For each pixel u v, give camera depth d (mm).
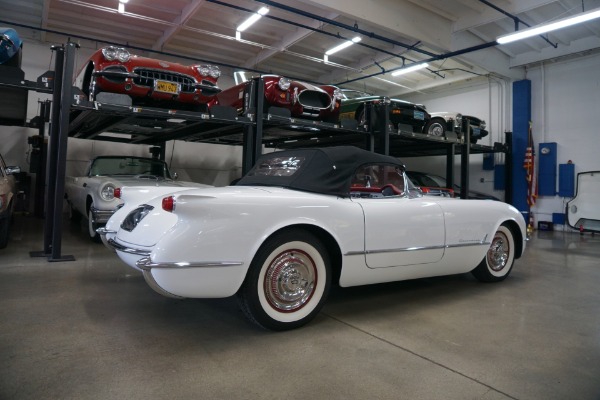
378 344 2334
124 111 4688
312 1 6797
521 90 10594
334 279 2812
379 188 3145
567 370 2035
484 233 3602
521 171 10539
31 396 1675
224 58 11469
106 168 6469
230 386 1806
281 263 2488
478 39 9398
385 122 6707
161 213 2572
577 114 9695
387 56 10602
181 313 2826
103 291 3320
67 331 2428
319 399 1711
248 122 5531
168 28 9398
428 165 13336
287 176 3018
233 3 8102
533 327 2682
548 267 4941
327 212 2617
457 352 2240
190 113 5066
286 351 2209
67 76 4414
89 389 1745
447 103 12773
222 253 2238
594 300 3383
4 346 2188
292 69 12320
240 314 2846
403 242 2971
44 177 8758
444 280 4074
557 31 8891
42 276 3764
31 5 8344
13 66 4617
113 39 10102
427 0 7922
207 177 12062
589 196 9172
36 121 8617
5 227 5000
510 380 1917
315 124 6094
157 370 1945
